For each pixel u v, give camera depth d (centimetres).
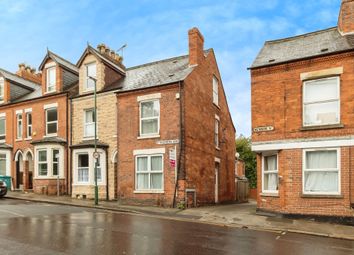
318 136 1446
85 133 2341
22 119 2700
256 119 1595
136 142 2041
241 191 3061
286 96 1534
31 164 2655
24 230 1070
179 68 2214
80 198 2198
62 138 2436
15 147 2719
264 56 1683
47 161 2398
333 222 1376
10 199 2094
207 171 2223
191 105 2023
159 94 2000
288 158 1499
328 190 1423
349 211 1353
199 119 2134
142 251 845
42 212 1494
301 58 1497
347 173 1374
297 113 1503
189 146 1962
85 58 2369
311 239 1079
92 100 2320
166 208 1830
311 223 1356
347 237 1115
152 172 1981
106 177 2184
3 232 1034
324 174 1439
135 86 2133
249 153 4609
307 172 1469
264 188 1603
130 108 2092
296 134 1494
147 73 2325
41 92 2739
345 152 1388
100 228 1133
